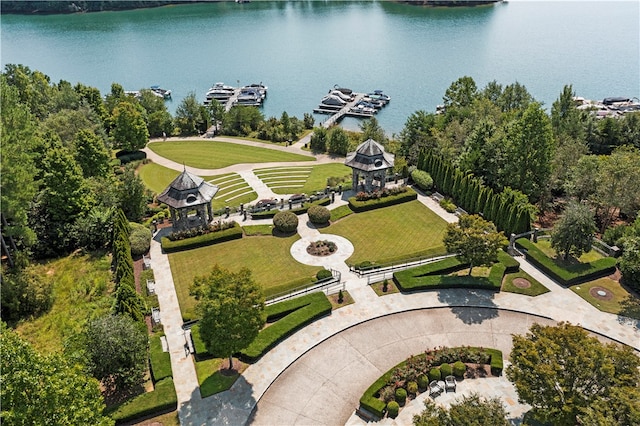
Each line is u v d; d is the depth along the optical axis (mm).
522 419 39000
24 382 28406
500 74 188625
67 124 93625
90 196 71688
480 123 81812
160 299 55969
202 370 45000
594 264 59281
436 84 181000
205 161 107750
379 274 59688
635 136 98812
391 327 50594
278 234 70875
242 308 40969
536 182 76188
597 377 34250
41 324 52781
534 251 62062
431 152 86312
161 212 77062
